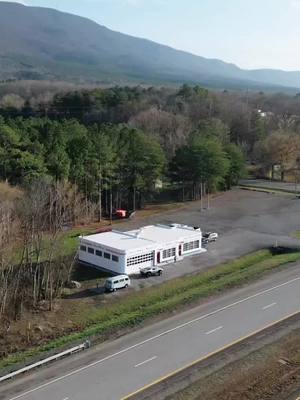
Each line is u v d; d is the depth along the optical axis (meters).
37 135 93.00
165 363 41.25
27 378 39.19
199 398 36.03
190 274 63.66
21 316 51.97
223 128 139.25
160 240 68.94
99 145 90.31
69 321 51.19
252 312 51.22
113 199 99.88
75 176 87.00
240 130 158.38
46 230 69.06
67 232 79.44
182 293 57.56
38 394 37.03
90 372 40.03
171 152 124.12
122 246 65.31
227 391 36.81
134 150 98.62
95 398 36.53
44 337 47.91
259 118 162.62
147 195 109.06
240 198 111.81
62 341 45.78
